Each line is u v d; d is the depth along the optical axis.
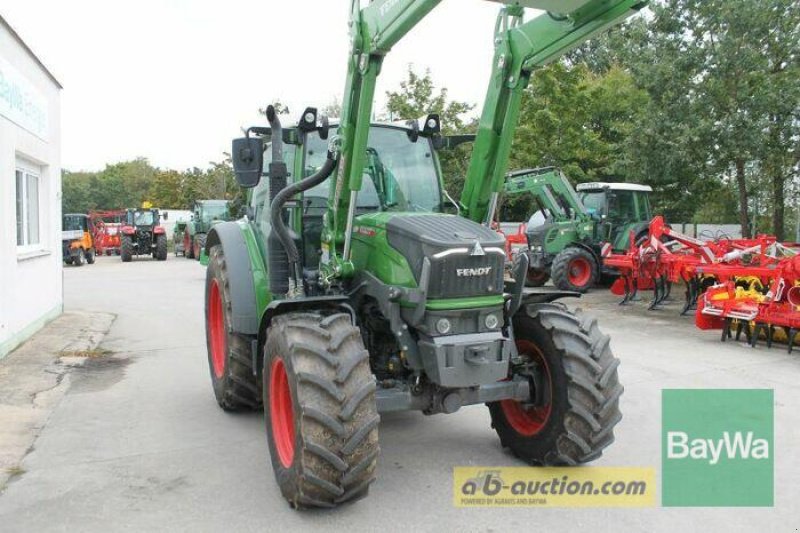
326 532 3.45
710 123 14.53
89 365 7.54
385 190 4.79
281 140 4.50
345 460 3.37
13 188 8.09
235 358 5.23
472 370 3.71
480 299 3.79
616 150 20.89
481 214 4.50
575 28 3.74
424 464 4.42
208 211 26.75
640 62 15.41
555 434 4.06
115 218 41.59
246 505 3.78
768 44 14.74
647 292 14.42
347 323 3.67
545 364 4.17
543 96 20.19
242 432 5.12
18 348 8.20
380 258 4.02
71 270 22.62
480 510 3.72
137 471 4.30
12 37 8.13
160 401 6.03
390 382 4.02
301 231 4.80
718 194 22.42
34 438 4.95
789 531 3.48
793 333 7.89
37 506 3.76
